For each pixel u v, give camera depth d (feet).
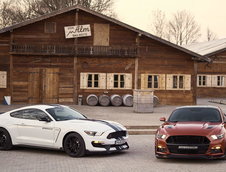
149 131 61.31
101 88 102.89
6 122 45.16
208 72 157.79
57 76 101.19
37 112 44.24
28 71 100.27
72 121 42.70
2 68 99.60
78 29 100.99
